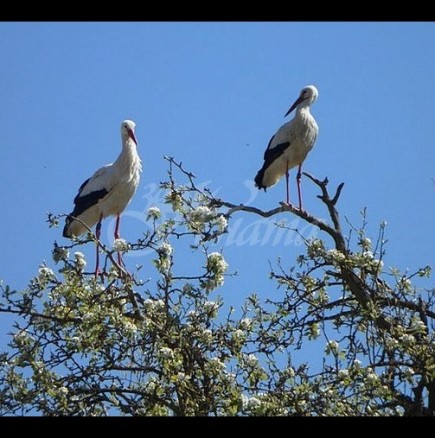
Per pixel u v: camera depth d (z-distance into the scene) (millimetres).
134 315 14289
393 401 13375
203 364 13539
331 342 13664
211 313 13883
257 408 12039
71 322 14328
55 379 13578
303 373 13180
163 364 12906
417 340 14328
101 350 13703
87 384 13586
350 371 13070
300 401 12430
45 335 14188
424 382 13859
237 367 13250
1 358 13984
